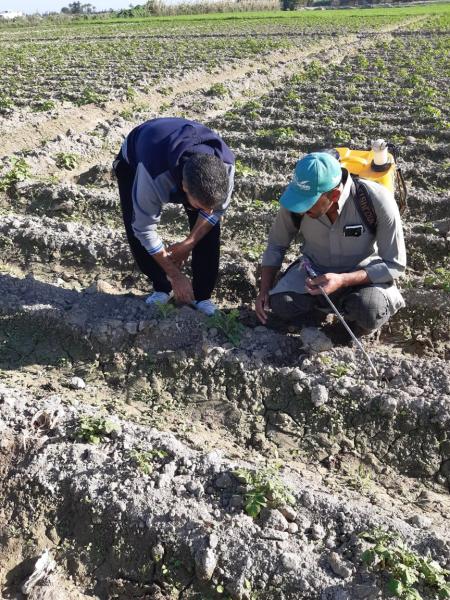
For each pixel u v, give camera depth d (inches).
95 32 637.3
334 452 80.2
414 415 80.9
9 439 74.2
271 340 94.7
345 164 99.2
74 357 96.1
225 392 88.5
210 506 67.2
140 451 73.6
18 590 62.7
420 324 101.6
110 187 166.2
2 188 150.3
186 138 78.1
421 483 76.7
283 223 90.4
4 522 67.8
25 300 104.1
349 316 92.0
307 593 59.2
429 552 62.8
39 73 319.6
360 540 63.4
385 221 85.1
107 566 64.3
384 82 277.3
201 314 98.4
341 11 934.4
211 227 86.9
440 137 197.5
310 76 303.9
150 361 93.2
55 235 123.8
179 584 62.0
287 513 66.3
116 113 234.5
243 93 275.1
